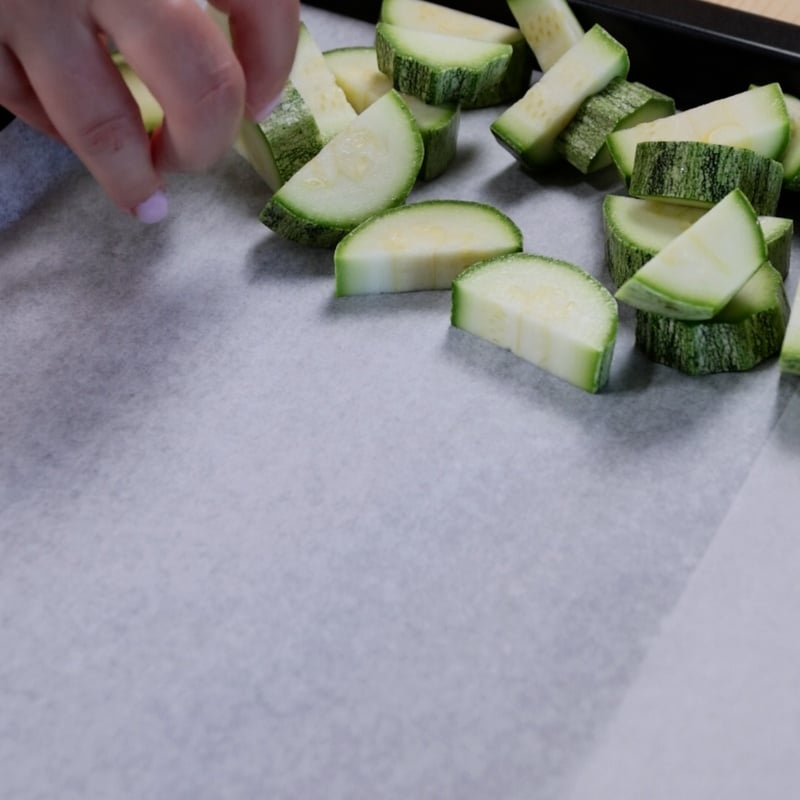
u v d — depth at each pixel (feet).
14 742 1.25
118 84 1.28
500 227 1.55
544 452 1.40
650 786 1.21
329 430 1.42
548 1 1.67
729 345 1.43
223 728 1.25
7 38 1.26
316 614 1.31
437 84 1.61
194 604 1.32
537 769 1.22
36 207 1.64
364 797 1.21
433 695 1.26
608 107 1.62
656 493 1.36
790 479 1.36
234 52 1.32
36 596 1.33
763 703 1.24
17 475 1.41
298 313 1.53
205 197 1.65
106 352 1.50
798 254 1.54
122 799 1.22
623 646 1.28
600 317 1.44
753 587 1.30
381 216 1.55
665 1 1.69
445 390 1.45
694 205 1.53
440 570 1.33
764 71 1.64
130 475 1.40
